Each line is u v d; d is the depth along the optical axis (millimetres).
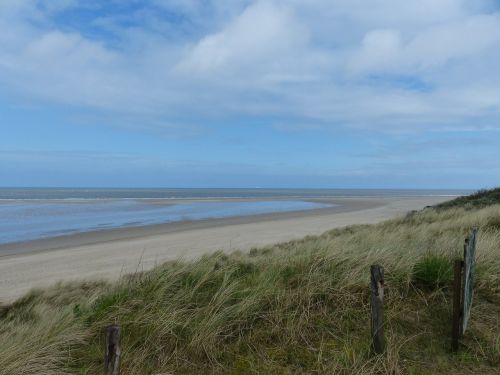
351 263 5555
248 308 4332
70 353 3756
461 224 11766
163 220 28484
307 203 56156
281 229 22234
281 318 4227
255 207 45531
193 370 3545
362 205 52125
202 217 31125
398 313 4359
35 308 6051
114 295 4844
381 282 3521
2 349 3516
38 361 3455
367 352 3580
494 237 7453
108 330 2578
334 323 4219
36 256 14281
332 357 3609
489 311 4488
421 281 5062
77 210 37406
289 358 3656
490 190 26359
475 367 3426
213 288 5062
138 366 3475
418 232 10766
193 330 3951
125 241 18000
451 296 4703
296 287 4969
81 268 11992
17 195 81438
